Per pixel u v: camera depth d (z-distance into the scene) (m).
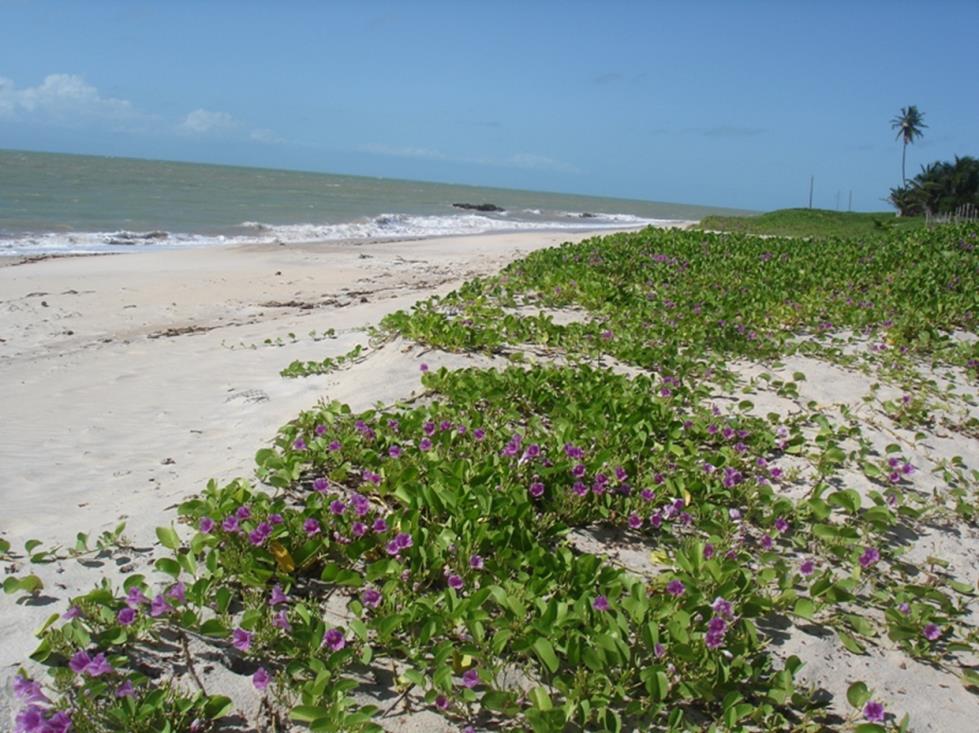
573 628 3.42
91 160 132.00
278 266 19.28
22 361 9.37
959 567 4.57
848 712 3.33
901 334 9.06
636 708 3.09
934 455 6.05
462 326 8.29
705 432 5.79
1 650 3.14
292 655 3.24
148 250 22.22
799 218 40.94
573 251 14.84
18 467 5.53
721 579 3.84
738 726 3.11
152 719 2.82
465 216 53.44
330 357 8.72
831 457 5.55
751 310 10.05
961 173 52.56
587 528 4.54
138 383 8.13
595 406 5.99
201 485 4.93
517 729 2.96
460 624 3.50
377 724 2.94
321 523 4.02
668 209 158.62
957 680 3.63
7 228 25.39
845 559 4.45
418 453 5.07
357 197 68.12
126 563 3.92
